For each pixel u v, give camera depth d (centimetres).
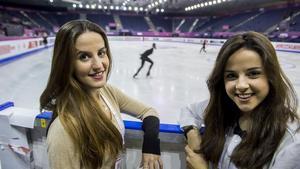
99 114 73
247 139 73
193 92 492
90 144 70
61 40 68
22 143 118
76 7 2800
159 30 3114
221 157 82
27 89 504
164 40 2316
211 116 84
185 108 105
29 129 120
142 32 2916
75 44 67
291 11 2059
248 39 69
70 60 68
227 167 79
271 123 69
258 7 2462
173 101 427
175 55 1219
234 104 81
